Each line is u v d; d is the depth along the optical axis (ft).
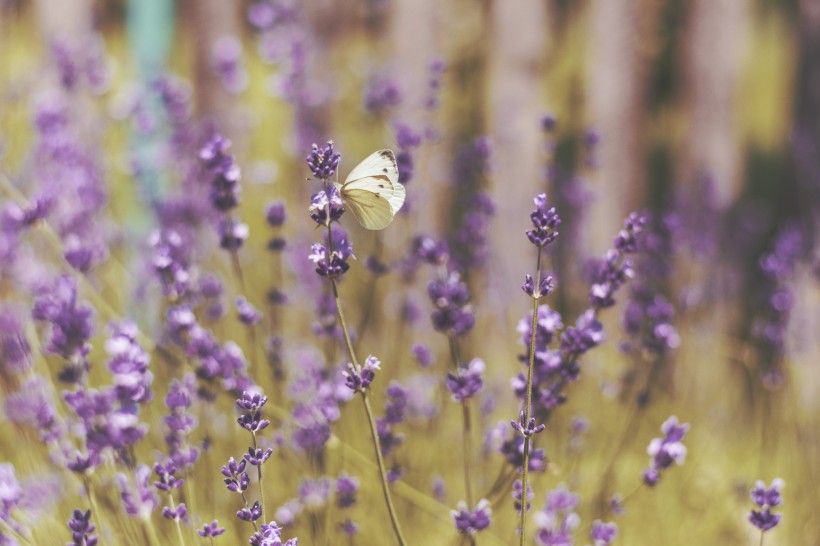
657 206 6.48
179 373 3.89
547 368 3.58
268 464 3.95
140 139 5.31
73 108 4.91
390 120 4.95
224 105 5.82
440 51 5.94
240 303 3.84
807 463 4.32
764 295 4.99
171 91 4.81
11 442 4.02
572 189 5.13
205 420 3.86
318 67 5.90
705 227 5.73
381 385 4.29
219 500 3.92
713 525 4.26
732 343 5.57
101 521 3.67
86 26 5.68
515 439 3.59
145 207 5.02
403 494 3.86
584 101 6.07
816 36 5.60
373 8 6.21
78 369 3.51
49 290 3.92
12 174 4.41
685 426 3.66
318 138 5.34
